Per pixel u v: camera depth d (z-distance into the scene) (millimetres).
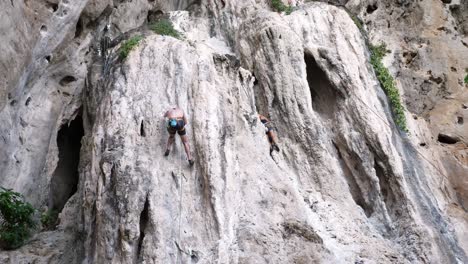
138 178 10062
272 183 11250
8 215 11031
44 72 13141
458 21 17297
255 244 9898
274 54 13641
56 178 13938
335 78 13500
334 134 13219
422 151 13883
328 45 14266
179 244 9711
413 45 16547
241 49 14242
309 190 12164
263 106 13375
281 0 16328
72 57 13750
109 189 10055
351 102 13266
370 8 17203
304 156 12625
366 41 15477
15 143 12172
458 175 13977
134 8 15516
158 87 11570
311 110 13094
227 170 10609
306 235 10445
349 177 12867
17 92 12086
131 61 12031
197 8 16344
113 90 11547
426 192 12633
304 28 14508
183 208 10141
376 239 11516
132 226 9570
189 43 12586
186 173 10531
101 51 13875
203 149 10672
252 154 11539
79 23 13938
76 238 10680
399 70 15930
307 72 14133
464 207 13484
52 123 13148
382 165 12586
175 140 10797
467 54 16438
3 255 10547
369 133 12789
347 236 11305
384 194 12586
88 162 11008
